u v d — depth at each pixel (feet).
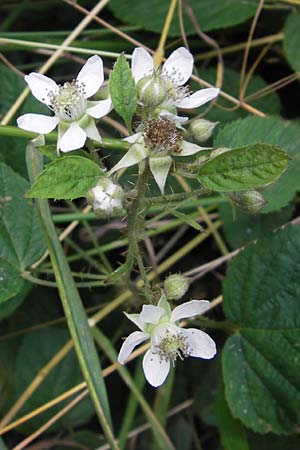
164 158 0.63
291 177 0.89
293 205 0.95
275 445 0.86
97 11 0.98
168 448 0.85
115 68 0.63
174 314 0.69
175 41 1.02
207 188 0.62
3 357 0.94
